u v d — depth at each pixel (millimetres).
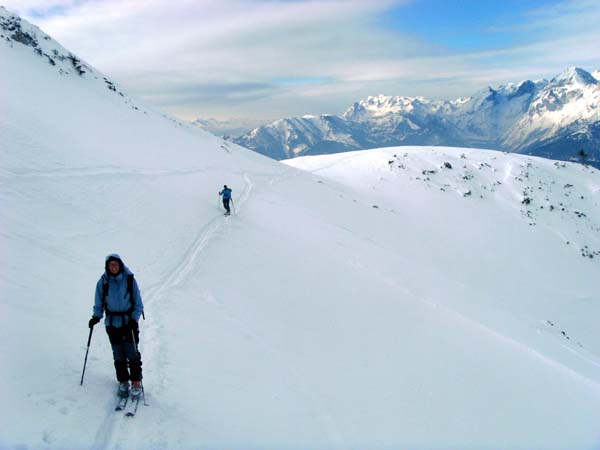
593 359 22516
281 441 7688
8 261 10516
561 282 47875
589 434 11609
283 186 45000
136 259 15195
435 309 20484
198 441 6734
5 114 20625
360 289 19984
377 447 8594
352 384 11125
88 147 23844
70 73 41375
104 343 8844
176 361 9141
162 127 44031
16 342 7375
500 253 51438
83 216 16219
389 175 69750
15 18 42219
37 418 5914
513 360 16500
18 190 15195
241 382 9359
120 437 6195
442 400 11641
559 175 75688
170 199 23672
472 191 67188
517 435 10758
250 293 15445
